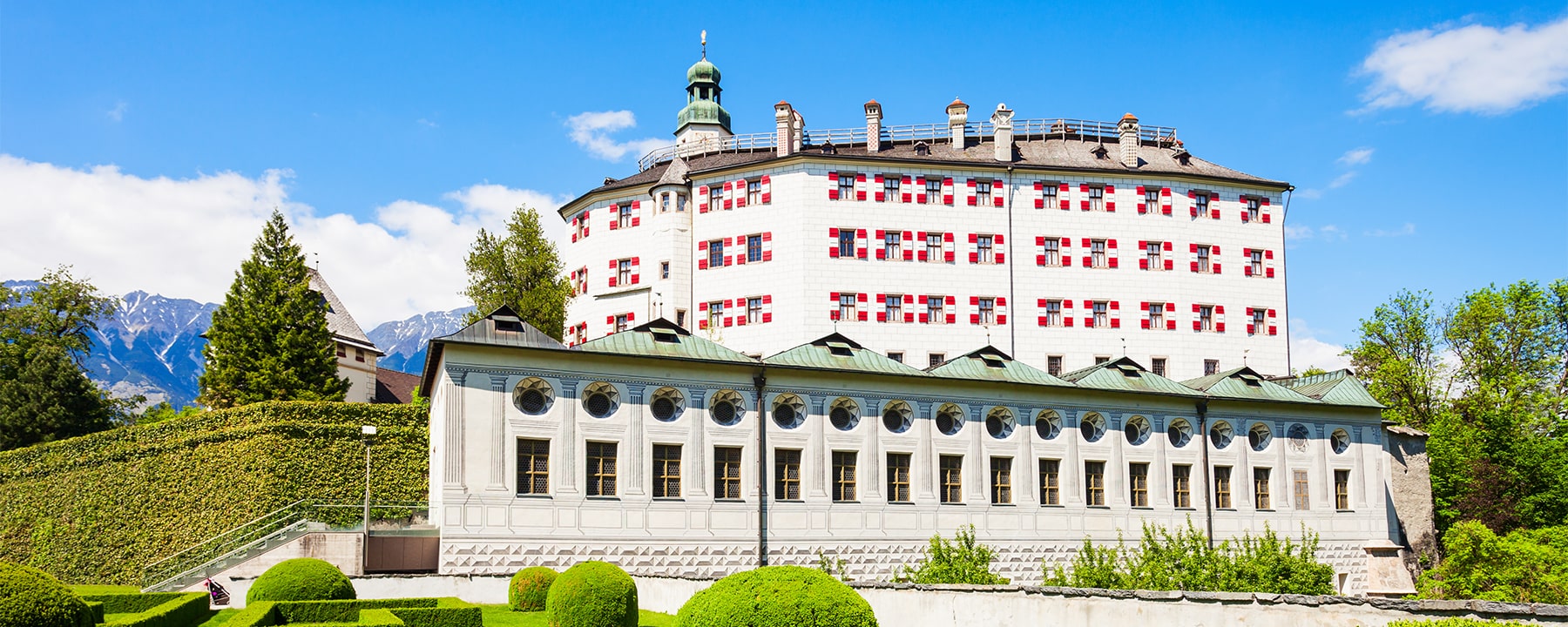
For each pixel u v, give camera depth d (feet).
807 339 225.15
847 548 174.70
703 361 170.60
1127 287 239.50
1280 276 248.52
